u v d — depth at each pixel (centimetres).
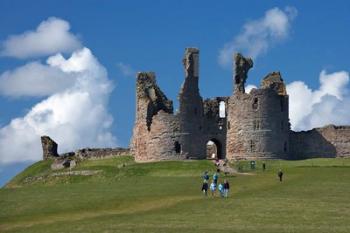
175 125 15450
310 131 15650
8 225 8638
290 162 14188
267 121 15012
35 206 9994
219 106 16025
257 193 9781
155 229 7481
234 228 7431
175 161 14750
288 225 7525
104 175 14262
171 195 10256
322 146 15600
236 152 15150
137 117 15962
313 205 8644
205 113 15888
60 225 8225
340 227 7356
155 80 16138
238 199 9275
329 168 12612
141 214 8675
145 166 14350
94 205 9750
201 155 15675
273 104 15112
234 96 15275
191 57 15662
